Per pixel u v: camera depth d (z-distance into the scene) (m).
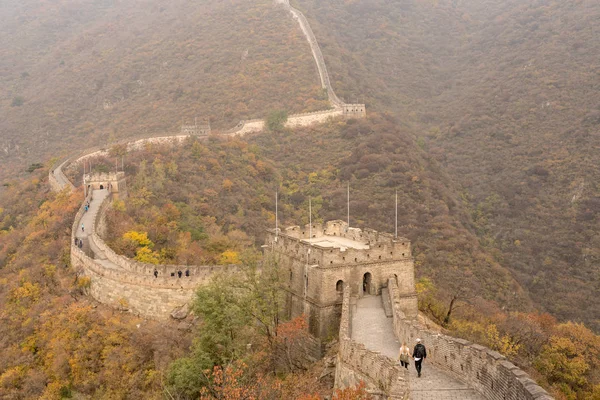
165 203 107.19
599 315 106.00
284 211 134.00
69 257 78.12
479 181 174.38
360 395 29.62
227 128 196.25
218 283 55.16
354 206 136.88
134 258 74.88
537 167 168.25
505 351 54.34
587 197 146.75
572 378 55.88
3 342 67.50
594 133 173.12
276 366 49.50
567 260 127.44
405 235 124.31
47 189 116.44
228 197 125.75
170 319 64.44
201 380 49.88
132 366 59.34
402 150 167.62
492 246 138.88
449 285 104.25
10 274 79.44
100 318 65.88
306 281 53.72
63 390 59.66
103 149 146.75
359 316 47.19
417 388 30.56
